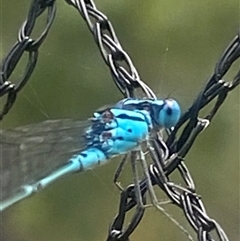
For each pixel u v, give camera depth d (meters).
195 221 0.13
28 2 0.20
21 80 0.14
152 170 0.14
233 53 0.13
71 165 0.15
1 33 0.20
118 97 0.20
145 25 0.20
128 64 0.14
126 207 0.14
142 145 0.15
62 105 0.20
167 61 0.20
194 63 0.20
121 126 0.15
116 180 0.15
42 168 0.15
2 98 0.15
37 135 0.15
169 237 0.20
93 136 0.15
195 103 0.14
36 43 0.14
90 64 0.20
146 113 0.15
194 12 0.20
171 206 0.18
